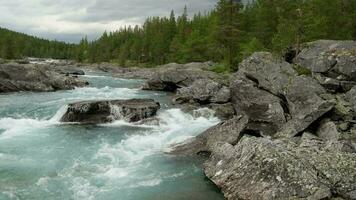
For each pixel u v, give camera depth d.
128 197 15.53
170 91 51.06
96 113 30.56
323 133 21.66
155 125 29.27
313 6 47.66
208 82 39.12
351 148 17.23
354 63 28.42
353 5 51.94
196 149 21.92
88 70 114.81
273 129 25.86
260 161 15.65
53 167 18.84
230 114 33.03
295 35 38.34
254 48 50.38
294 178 14.39
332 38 45.88
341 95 26.19
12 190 15.80
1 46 115.81
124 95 45.03
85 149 22.19
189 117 32.25
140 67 115.88
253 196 14.67
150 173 18.39
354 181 14.21
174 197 15.62
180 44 96.81
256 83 30.88
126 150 22.20
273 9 59.00
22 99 39.47
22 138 24.41
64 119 30.00
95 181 17.16
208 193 16.09
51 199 15.07
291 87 27.16
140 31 158.75
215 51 65.38
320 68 30.02
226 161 17.73
